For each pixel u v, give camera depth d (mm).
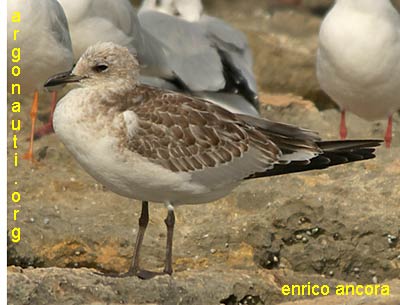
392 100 16828
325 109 21000
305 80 21203
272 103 19391
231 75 17781
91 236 13945
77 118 11602
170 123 11820
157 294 11789
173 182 11867
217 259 13742
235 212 14727
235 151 12047
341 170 15688
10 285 11391
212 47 18078
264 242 13797
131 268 12281
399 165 15648
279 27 25688
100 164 11703
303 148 12305
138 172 11727
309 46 23984
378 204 14289
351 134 18812
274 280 12836
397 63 16359
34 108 16719
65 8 17031
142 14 18703
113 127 11578
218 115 12094
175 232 14195
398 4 26109
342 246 13688
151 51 17875
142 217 12312
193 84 17688
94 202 15211
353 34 16219
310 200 13875
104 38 17344
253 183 15164
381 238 13695
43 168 16266
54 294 11477
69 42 16625
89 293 11594
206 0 27812
